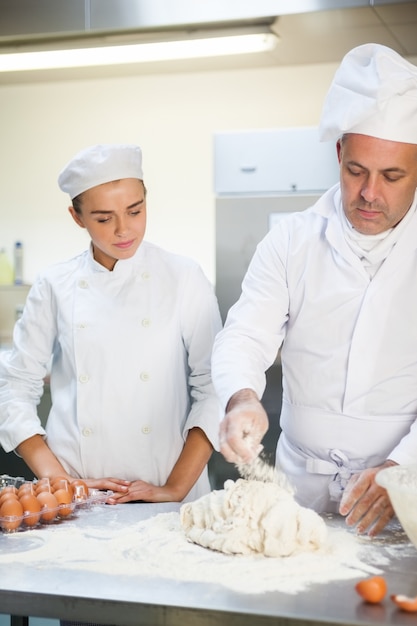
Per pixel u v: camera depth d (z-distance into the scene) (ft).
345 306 5.16
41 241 13.35
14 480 5.61
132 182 5.60
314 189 10.16
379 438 5.16
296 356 5.40
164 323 5.90
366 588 3.55
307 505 5.37
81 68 12.12
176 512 5.04
